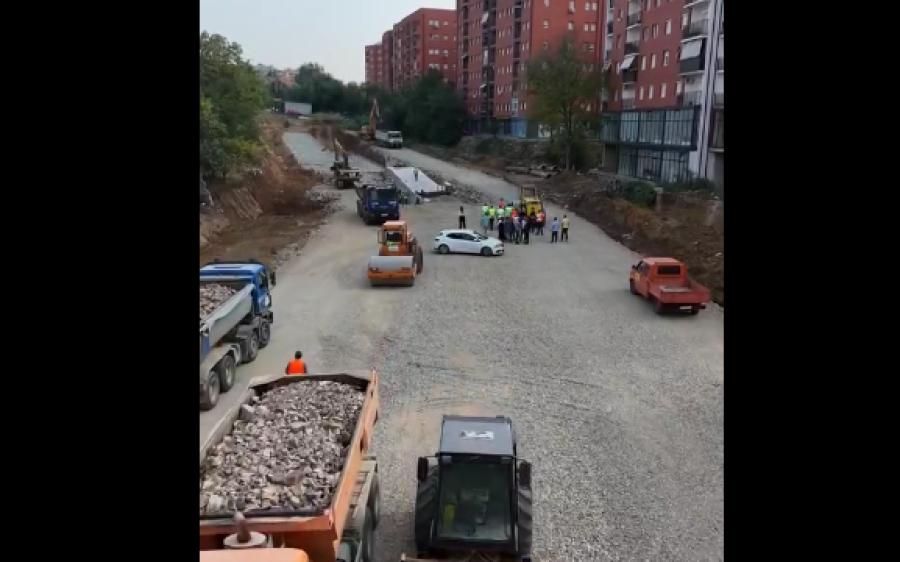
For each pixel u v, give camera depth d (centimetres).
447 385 1491
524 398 1421
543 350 1728
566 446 1201
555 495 1034
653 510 997
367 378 1067
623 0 5409
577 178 5350
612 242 3309
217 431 848
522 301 2202
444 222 3822
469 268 2695
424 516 806
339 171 5128
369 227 3575
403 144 9319
